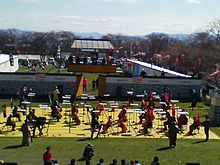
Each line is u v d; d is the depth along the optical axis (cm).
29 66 10356
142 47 18525
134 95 5394
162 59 11106
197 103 5159
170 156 2750
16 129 3416
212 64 9394
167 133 3444
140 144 3056
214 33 12400
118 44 19400
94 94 5600
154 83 5422
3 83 5247
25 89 4769
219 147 3039
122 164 2164
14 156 2636
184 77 5453
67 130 3459
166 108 4178
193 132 3541
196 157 2747
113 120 3888
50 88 5259
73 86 5278
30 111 3522
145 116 3672
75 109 3759
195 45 12688
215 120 3984
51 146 2914
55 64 12062
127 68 9206
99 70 5856
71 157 2655
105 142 3091
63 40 19950
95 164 2520
